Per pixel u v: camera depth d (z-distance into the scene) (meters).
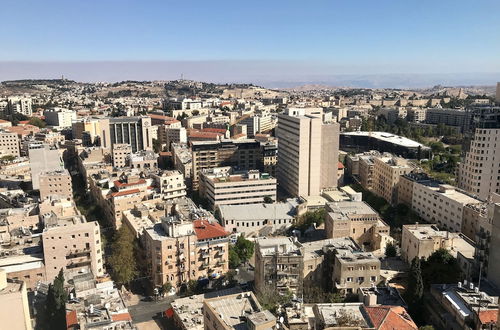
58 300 152.88
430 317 150.50
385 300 152.75
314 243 197.00
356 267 166.50
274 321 119.75
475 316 131.62
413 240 196.50
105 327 133.62
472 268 174.62
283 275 173.12
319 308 135.88
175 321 178.25
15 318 124.56
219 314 129.12
